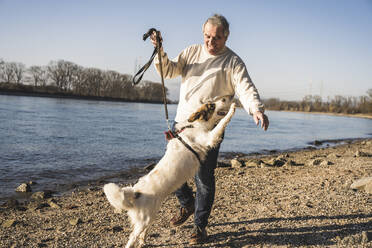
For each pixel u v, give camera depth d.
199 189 3.52
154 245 3.60
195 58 3.63
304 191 5.53
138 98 103.62
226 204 5.01
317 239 3.54
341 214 4.20
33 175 7.99
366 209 4.36
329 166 8.48
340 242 3.44
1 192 6.50
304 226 3.89
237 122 33.97
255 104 3.17
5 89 70.56
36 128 16.78
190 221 4.30
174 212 4.74
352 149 15.03
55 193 6.51
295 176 7.24
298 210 4.45
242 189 6.07
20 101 44.59
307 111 102.56
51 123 19.64
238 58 3.51
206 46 3.47
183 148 3.30
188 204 3.89
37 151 10.95
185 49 3.74
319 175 7.12
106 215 4.77
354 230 3.70
